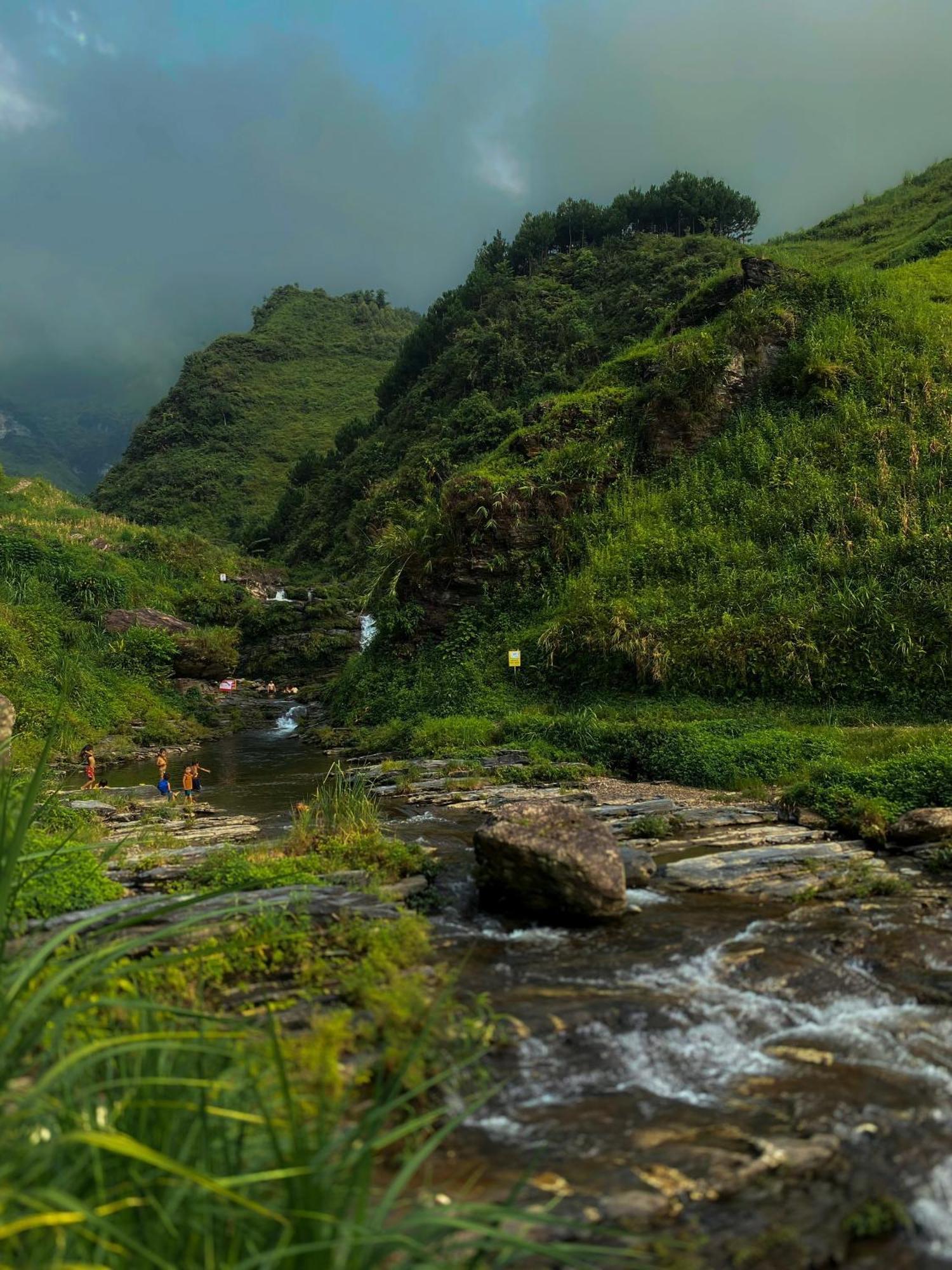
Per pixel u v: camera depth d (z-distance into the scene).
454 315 78.06
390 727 23.69
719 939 7.97
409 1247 2.69
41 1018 3.48
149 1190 2.81
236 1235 2.75
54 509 47.16
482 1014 6.02
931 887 9.41
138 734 27.33
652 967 7.27
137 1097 3.19
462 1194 3.64
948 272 37.44
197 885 8.73
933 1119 4.79
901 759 13.24
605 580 24.64
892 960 7.27
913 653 18.73
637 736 18.11
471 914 8.92
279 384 138.12
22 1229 2.46
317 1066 4.64
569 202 84.56
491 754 19.22
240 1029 4.56
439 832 12.97
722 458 27.42
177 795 17.95
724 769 16.03
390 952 6.98
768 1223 3.87
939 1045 5.73
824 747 15.97
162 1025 4.53
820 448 25.92
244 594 43.62
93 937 5.85
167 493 110.44
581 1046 5.74
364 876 9.34
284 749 26.52
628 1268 3.49
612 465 28.25
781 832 12.11
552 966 7.30
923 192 62.28
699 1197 4.05
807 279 32.22
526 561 26.89
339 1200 2.98
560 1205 3.90
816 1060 5.57
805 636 20.02
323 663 38.88
